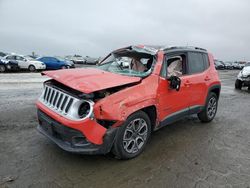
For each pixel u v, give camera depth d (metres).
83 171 3.45
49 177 3.25
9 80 13.75
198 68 5.53
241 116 7.16
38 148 4.08
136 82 3.88
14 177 3.21
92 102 3.34
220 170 3.69
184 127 5.73
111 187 3.11
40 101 4.04
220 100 9.95
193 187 3.20
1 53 25.97
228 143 4.84
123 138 3.66
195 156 4.14
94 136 3.34
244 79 13.91
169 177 3.42
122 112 3.51
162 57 4.47
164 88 4.30
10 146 4.12
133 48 4.89
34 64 24.17
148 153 4.15
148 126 4.11
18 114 6.06
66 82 3.51
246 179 3.47
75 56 49.53
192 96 5.20
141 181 3.28
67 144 3.45
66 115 3.42
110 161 3.78
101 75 3.92
